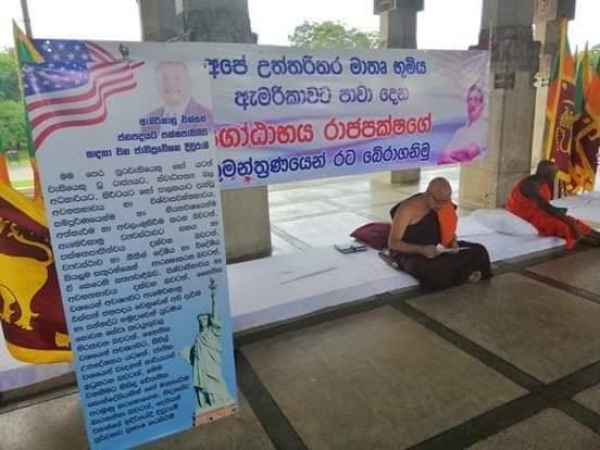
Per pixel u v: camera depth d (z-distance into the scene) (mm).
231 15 3781
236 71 3059
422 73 3637
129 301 1802
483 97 3934
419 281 3496
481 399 2213
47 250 2207
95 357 1794
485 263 3594
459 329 2893
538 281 3588
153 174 1743
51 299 2262
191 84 1741
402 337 2828
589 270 3787
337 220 5812
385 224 4297
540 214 4355
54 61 1539
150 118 1698
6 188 2086
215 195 1871
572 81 5512
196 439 2004
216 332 1999
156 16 5273
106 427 1880
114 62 1610
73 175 1622
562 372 2410
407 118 3674
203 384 2027
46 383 2447
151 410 1953
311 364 2568
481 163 6082
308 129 3357
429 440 1959
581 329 2846
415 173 8406
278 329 2988
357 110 3480
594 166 6152
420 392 2281
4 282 2166
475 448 1902
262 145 3242
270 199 7152
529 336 2783
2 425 2141
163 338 1899
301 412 2160
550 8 8914
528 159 5945
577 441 1921
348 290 3324
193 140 1789
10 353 2277
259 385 2385
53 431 2096
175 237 1832
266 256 4457
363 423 2074
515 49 5484
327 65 3309
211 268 1928
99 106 1615
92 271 1719
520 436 1958
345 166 3545
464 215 5781
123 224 1731
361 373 2461
